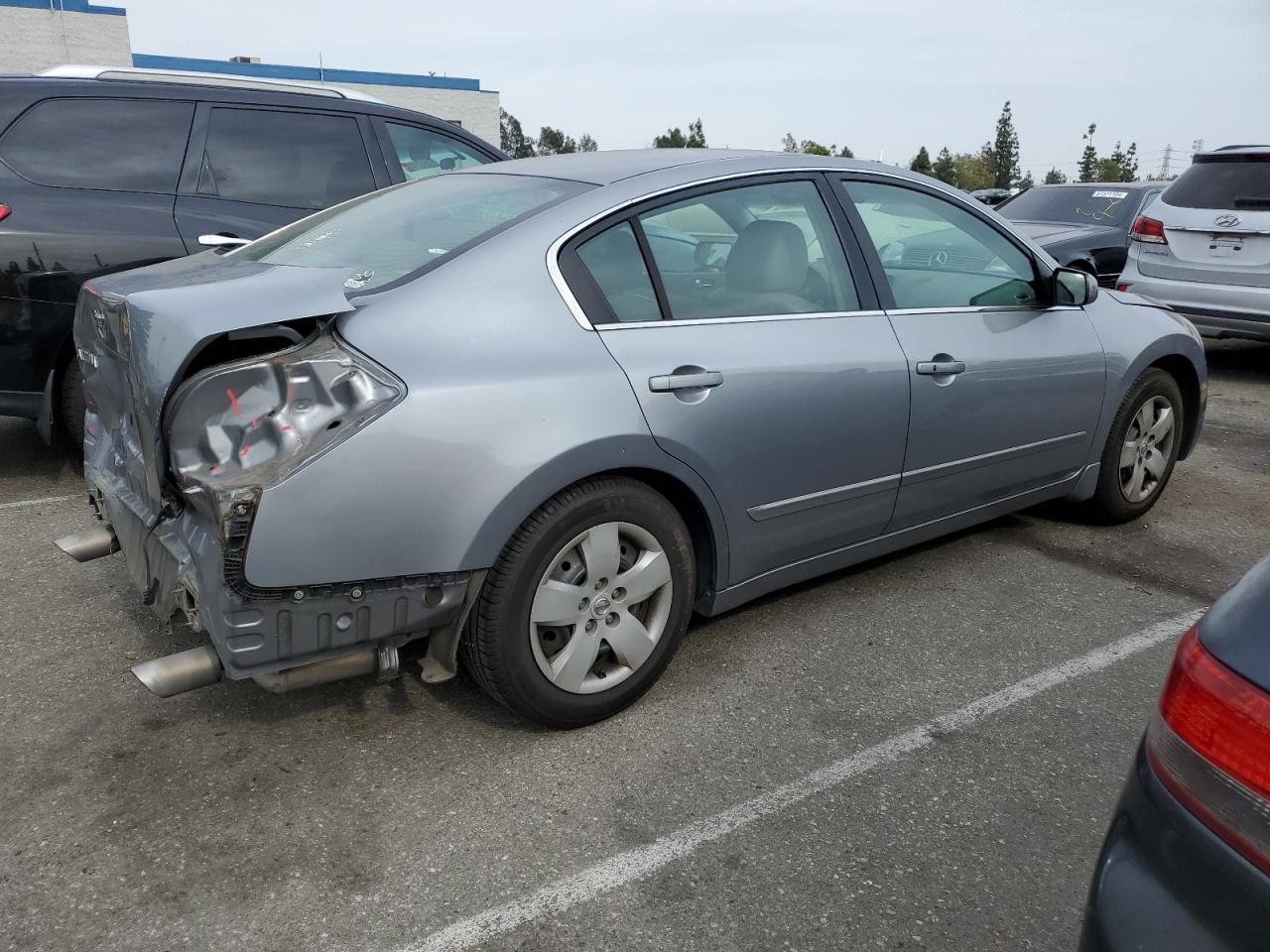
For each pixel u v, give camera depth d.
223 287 2.56
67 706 2.95
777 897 2.24
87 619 3.49
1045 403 3.92
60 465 5.19
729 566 3.10
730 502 3.01
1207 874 1.35
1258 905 1.28
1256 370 8.73
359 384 2.39
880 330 3.37
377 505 2.36
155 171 4.95
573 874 2.30
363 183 5.53
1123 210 10.46
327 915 2.17
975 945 2.12
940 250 3.69
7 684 3.05
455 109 28.05
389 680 2.55
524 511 2.53
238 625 2.30
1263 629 1.40
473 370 2.51
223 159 5.13
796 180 3.36
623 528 2.78
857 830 2.47
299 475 2.28
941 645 3.43
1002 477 3.90
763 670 3.23
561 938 2.11
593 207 2.89
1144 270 8.12
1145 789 1.49
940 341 3.53
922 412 3.46
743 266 3.14
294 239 3.32
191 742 2.78
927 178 3.77
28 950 2.06
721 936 2.12
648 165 3.17
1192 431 4.79
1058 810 2.56
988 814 2.54
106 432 3.13
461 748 2.78
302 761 2.71
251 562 2.26
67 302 4.65
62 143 4.75
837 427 3.21
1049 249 9.68
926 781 2.67
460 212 3.04
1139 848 1.46
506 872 2.30
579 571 2.74
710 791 2.61
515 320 2.64
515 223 2.82
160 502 2.50
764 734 2.87
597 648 2.80
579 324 2.73
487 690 2.72
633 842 2.41
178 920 2.14
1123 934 1.41
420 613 2.49
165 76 5.07
